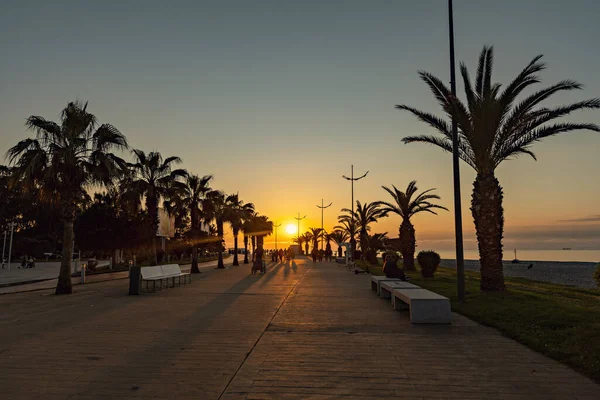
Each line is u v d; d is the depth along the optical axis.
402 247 33.84
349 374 5.99
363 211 48.31
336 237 80.56
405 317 10.90
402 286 13.24
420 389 5.37
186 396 5.12
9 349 7.46
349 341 8.08
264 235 62.03
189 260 63.88
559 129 15.13
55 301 14.59
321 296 15.81
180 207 31.55
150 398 5.07
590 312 10.66
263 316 11.07
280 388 5.41
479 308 11.71
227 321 10.30
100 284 22.30
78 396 5.13
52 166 16.31
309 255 100.19
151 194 27.31
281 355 7.03
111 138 17.67
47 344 7.84
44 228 64.81
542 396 5.14
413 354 7.10
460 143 16.75
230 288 19.11
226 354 7.10
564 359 6.61
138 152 27.64
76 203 17.70
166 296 15.95
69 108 17.22
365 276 27.55
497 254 15.73
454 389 5.38
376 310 12.18
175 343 7.92
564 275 37.94
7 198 56.19
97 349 7.46
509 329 8.78
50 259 67.25
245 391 5.29
